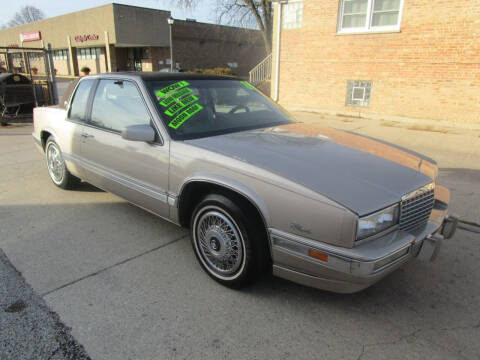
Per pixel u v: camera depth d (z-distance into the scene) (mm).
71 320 2609
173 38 31328
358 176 2662
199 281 3100
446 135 9062
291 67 13086
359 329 2551
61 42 34938
